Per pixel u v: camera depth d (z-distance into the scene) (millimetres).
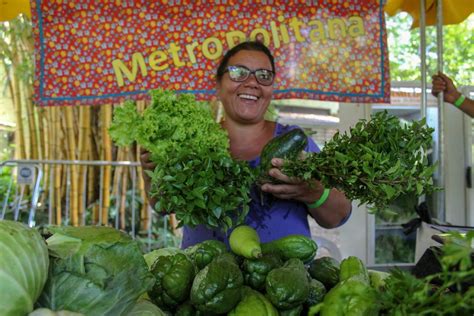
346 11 3281
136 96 3277
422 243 2900
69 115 4801
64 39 3242
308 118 5363
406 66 6367
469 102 3055
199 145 1511
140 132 1521
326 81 3297
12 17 3285
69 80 3258
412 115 3707
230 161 1354
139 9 3252
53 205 4871
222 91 2051
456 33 5504
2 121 5652
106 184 4789
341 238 3711
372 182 1270
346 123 3664
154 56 3268
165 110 1543
